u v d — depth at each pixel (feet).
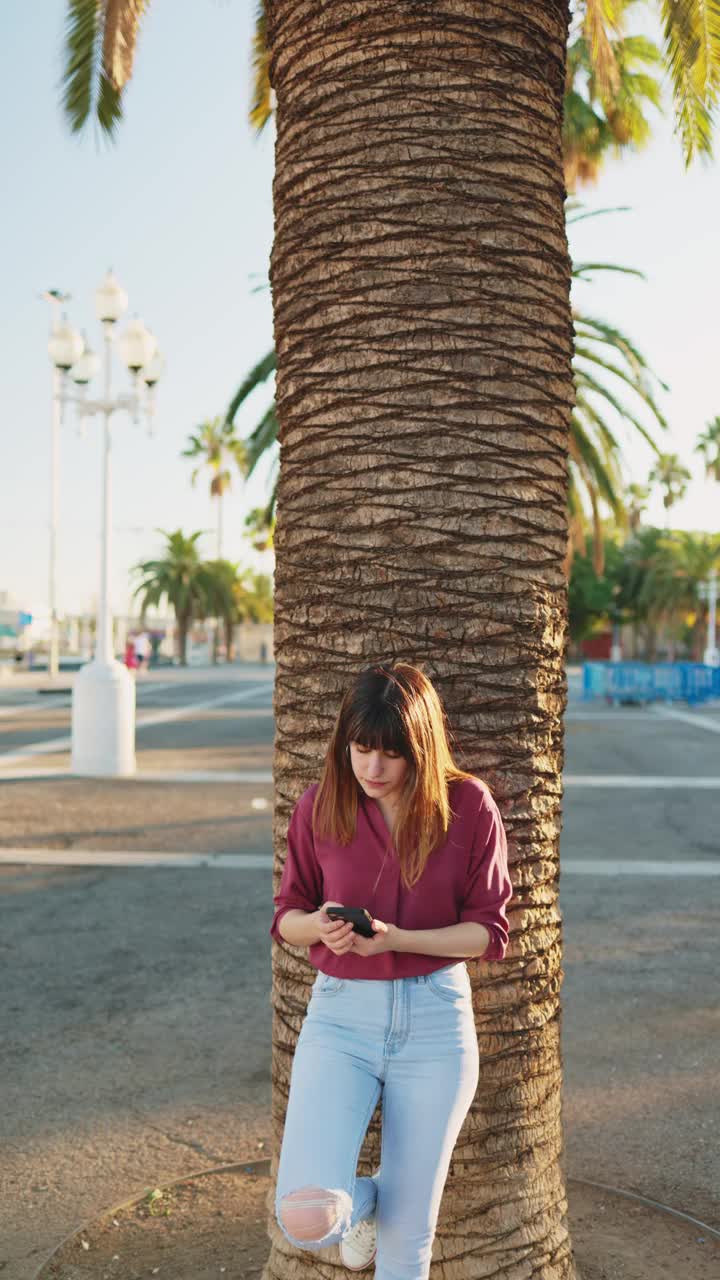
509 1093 8.73
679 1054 15.80
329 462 8.86
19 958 20.61
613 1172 12.12
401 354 8.66
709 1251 10.14
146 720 79.82
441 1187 7.46
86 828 35.17
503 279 8.76
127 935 22.27
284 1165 7.11
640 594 236.84
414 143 8.68
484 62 8.79
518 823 8.77
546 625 8.97
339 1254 8.68
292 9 9.17
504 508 8.72
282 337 9.31
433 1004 7.42
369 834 7.55
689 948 21.49
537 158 8.99
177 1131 13.25
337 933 7.04
